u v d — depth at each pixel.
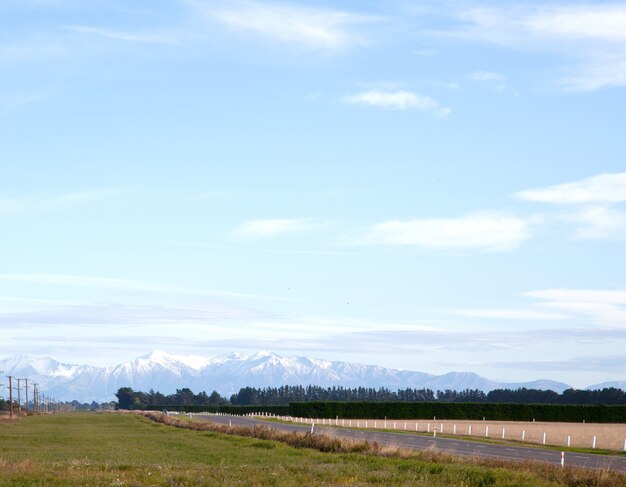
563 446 65.50
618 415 132.25
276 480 27.45
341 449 45.97
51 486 25.92
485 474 29.09
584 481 28.64
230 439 59.78
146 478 28.42
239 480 27.33
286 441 54.72
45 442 59.31
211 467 33.38
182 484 26.19
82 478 27.88
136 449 49.78
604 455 54.12
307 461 37.91
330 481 27.70
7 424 101.56
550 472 30.31
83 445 54.97
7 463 34.81
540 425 114.56
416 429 92.44
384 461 36.78
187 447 51.53
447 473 30.22
